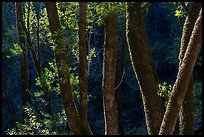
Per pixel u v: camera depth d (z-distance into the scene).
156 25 17.83
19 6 9.27
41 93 8.85
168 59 15.91
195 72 13.35
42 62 14.53
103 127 14.93
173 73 17.17
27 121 7.87
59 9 6.32
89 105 16.20
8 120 15.24
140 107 16.45
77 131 5.06
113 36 4.93
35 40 9.84
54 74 8.63
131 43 5.93
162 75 17.27
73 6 6.00
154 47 16.98
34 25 9.70
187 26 5.92
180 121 6.18
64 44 4.95
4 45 13.00
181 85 4.20
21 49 9.20
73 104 5.09
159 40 17.59
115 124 5.07
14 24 14.36
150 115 5.79
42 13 9.83
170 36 17.05
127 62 15.57
